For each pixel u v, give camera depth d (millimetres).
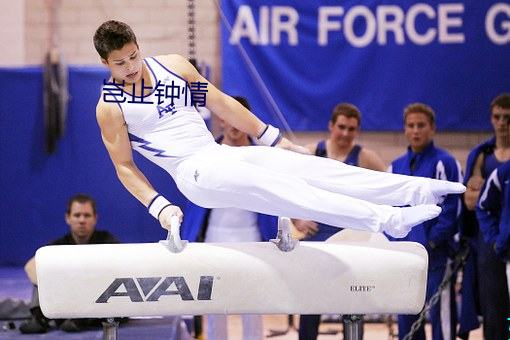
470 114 18859
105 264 8570
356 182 8500
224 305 8773
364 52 18766
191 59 11109
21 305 13586
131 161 8922
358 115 13391
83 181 18562
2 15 19891
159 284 8625
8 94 18609
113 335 9164
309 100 18859
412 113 12820
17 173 18672
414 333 12500
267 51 18812
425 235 12328
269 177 8188
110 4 19766
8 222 18766
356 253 8797
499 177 12555
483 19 18688
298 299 8781
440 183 8344
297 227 13172
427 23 18750
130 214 18438
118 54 8305
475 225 13398
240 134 12789
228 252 8703
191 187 8508
